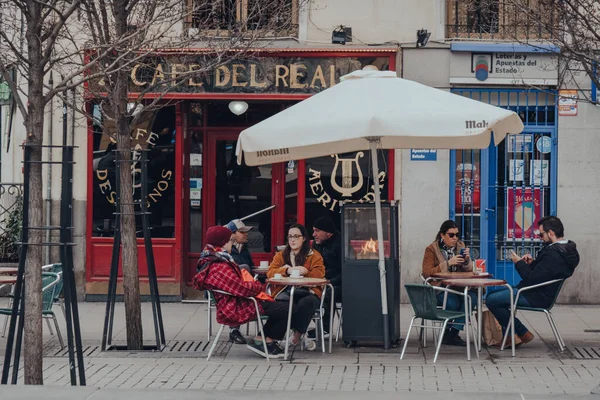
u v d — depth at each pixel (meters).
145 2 10.90
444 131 9.31
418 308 9.95
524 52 13.83
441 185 14.04
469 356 9.92
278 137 9.73
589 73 10.30
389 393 7.64
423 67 14.02
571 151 13.99
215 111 14.66
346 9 14.02
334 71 13.98
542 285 10.35
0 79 10.93
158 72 13.64
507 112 9.45
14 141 16.03
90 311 13.48
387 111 9.45
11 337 8.23
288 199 14.55
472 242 14.23
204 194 14.65
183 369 9.56
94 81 11.40
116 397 7.55
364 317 10.65
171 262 14.28
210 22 13.55
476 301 10.87
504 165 14.22
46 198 14.31
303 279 10.33
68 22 12.24
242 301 10.04
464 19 14.08
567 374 9.20
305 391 7.82
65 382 8.94
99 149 14.28
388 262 10.72
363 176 14.28
